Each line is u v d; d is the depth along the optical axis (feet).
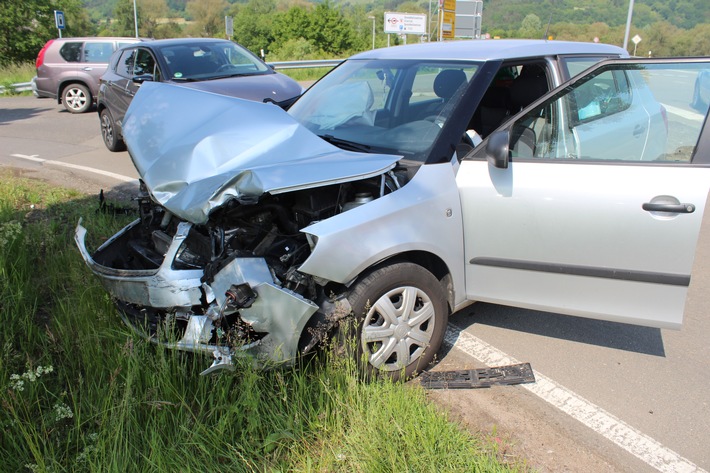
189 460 8.32
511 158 11.16
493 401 10.63
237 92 26.11
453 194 11.27
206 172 10.28
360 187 10.60
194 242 10.21
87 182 24.71
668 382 11.46
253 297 9.18
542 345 12.69
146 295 9.71
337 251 9.57
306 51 139.44
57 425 9.20
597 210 10.58
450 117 11.91
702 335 13.32
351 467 8.52
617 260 10.72
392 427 8.96
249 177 9.24
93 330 10.82
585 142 11.39
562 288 11.25
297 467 8.54
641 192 10.33
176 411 9.34
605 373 11.71
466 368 11.73
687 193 10.09
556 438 9.75
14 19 103.96
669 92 10.72
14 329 11.43
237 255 9.39
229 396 9.50
